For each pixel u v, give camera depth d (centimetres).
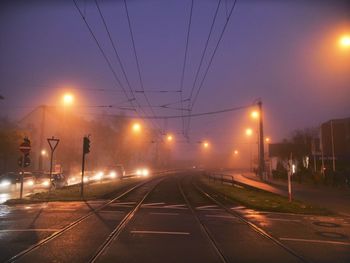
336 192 3525
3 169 4628
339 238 1165
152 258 850
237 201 2291
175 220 1437
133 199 2333
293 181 5256
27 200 1995
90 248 935
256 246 1009
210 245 1003
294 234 1216
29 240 1023
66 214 1545
